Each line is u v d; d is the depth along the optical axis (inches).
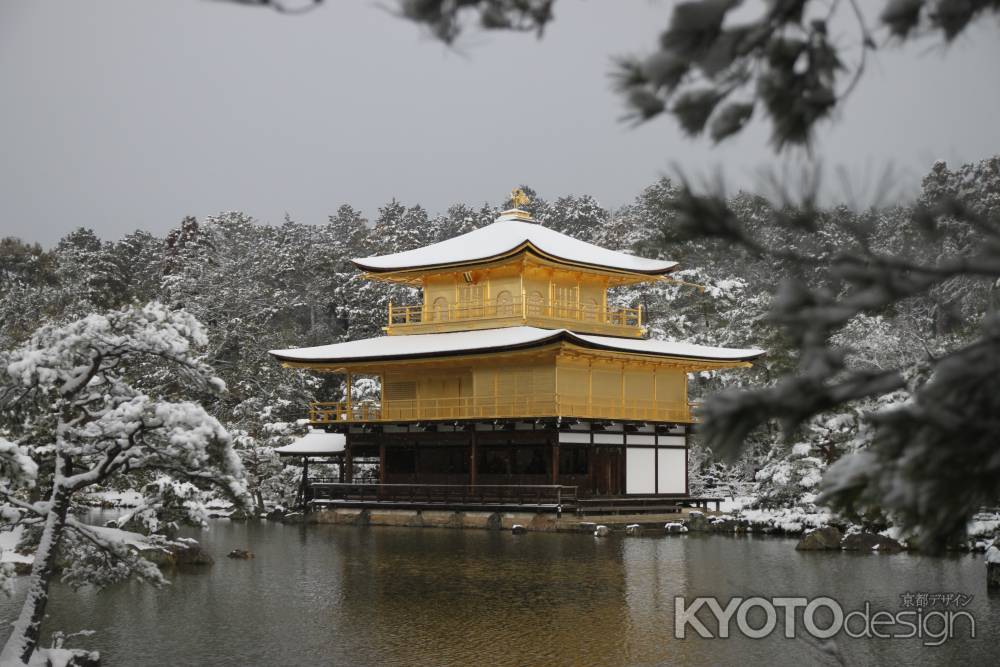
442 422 2497.5
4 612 1152.8
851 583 1331.2
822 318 208.7
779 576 1416.1
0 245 5012.3
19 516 869.8
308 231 6097.4
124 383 946.7
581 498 2364.7
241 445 2696.9
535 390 2439.7
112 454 869.2
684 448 2659.9
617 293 3499.0
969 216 203.9
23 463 804.6
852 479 224.5
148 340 892.0
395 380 2694.4
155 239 6318.9
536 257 2554.1
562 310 2699.3
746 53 217.3
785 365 2613.2
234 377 3550.7
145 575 922.7
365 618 1129.4
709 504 2701.8
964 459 203.6
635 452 2544.3
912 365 322.7
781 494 2317.9
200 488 963.3
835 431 2148.1
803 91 224.5
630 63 211.5
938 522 220.2
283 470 2910.9
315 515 2608.3
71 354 868.0
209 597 1282.0
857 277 207.6
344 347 2753.4
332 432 2815.0
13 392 878.4
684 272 3412.9
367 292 4298.7
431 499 2496.3
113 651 973.8
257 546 1925.4
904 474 210.5
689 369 2682.1
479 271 2709.2
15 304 3710.6
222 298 4153.5
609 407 2425.0
